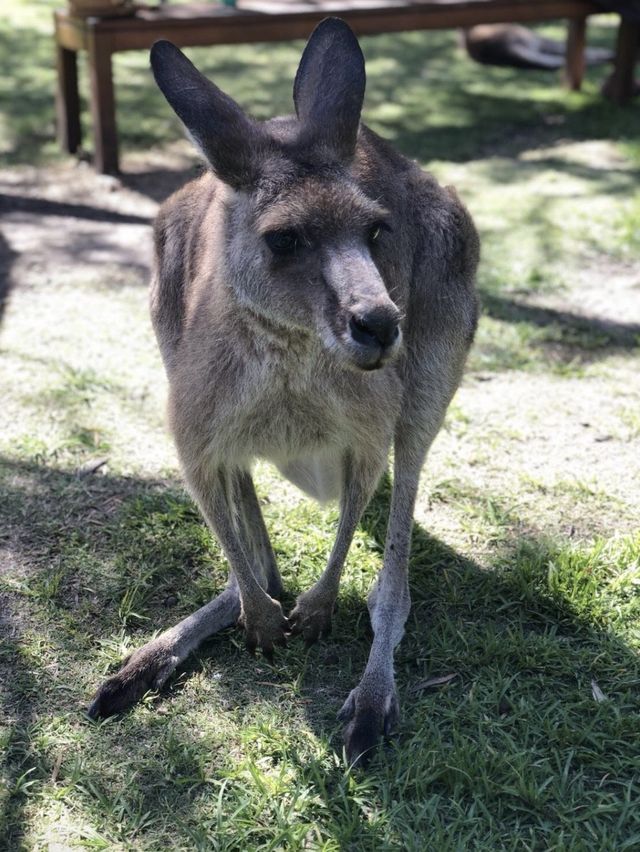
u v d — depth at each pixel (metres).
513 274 2.09
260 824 0.97
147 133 2.90
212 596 1.27
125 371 1.73
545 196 2.49
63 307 1.93
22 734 1.06
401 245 1.17
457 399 1.67
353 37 1.10
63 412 1.62
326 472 1.20
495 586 1.28
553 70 3.67
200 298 1.10
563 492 1.46
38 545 1.34
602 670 1.15
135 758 1.04
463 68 3.69
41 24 3.99
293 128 1.09
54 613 1.23
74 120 2.72
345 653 1.19
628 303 1.99
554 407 1.66
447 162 2.72
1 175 2.60
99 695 1.09
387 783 1.00
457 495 1.45
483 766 1.01
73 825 0.96
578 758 1.04
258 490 1.45
